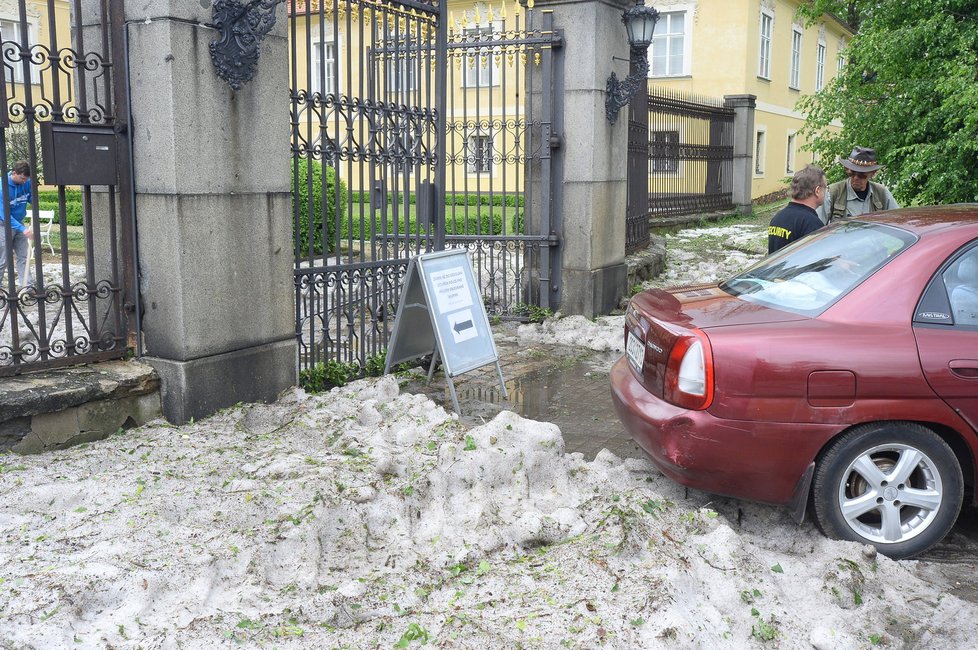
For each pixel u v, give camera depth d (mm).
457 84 23594
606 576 3650
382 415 5691
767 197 27484
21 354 4996
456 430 5316
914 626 3568
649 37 9359
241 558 3719
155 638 3117
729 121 21234
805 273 4684
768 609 3592
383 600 3525
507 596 3566
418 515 4324
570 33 9305
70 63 5547
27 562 3547
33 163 4934
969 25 10109
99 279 5570
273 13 5418
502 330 9617
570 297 9773
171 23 4965
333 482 4422
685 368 4203
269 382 5898
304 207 10078
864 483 4172
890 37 10391
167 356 5348
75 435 4953
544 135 9492
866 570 3898
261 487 4352
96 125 5121
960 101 9133
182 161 5125
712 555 3893
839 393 4051
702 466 4164
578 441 5816
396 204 7027
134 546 3725
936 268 4258
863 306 4234
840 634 3389
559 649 3127
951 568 4176
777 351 4078
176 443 4996
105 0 5129
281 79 5785
